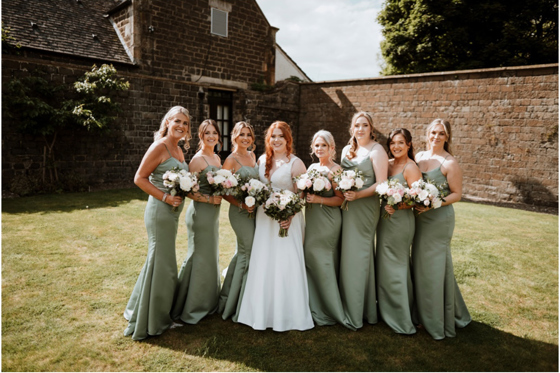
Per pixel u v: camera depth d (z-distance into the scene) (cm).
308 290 296
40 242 456
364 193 269
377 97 1165
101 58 940
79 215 599
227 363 236
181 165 270
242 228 285
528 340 272
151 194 256
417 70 1452
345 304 286
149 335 263
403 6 1411
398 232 273
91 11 1088
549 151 861
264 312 274
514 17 1228
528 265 428
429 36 1359
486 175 959
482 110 956
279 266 277
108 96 928
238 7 1212
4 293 321
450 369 235
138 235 499
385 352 252
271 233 281
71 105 818
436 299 271
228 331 274
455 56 1389
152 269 258
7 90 762
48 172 852
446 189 276
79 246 447
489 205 860
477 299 340
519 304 331
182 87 1086
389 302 283
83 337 260
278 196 262
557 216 744
